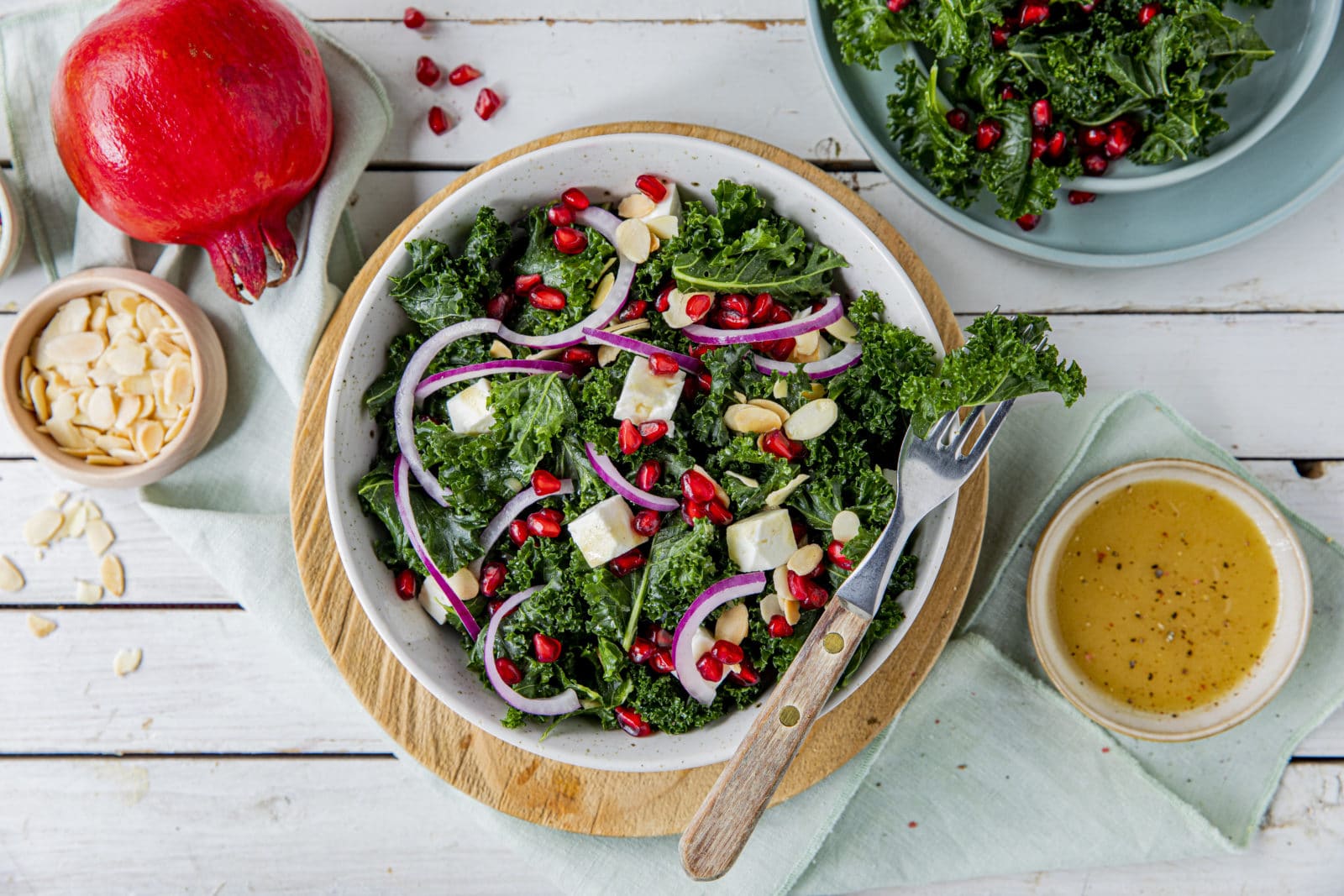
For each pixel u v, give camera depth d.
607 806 0.60
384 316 0.57
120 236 0.63
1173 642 0.62
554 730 0.57
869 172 0.64
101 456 0.62
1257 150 0.63
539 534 0.57
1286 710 0.64
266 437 0.64
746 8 0.64
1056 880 0.65
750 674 0.57
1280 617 0.62
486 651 0.57
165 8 0.55
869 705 0.60
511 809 0.60
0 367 0.60
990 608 0.64
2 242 0.62
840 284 0.59
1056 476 0.64
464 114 0.64
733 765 0.54
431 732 0.60
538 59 0.64
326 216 0.61
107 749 0.66
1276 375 0.65
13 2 0.64
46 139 0.63
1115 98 0.61
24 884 0.66
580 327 0.58
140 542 0.65
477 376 0.57
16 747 0.66
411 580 0.58
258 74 0.56
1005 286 0.65
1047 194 0.61
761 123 0.64
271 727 0.66
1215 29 0.60
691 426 0.58
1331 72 0.62
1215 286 0.65
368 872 0.66
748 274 0.58
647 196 0.58
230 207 0.58
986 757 0.63
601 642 0.57
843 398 0.58
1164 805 0.63
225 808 0.66
